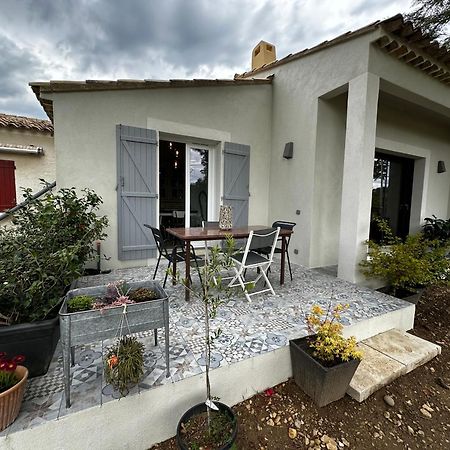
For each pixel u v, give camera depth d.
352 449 1.48
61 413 1.26
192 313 2.41
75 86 3.31
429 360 2.25
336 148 4.27
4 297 1.69
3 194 6.41
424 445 1.54
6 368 1.25
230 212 3.18
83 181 3.53
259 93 4.83
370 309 2.60
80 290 1.59
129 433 1.40
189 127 4.18
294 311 2.51
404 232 6.30
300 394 1.81
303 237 4.30
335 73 3.63
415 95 3.71
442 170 6.13
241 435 1.51
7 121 6.29
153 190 3.95
